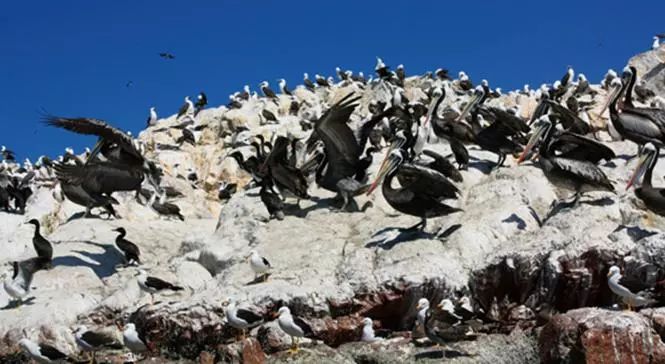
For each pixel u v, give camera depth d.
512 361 17.84
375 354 18.30
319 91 45.53
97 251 25.05
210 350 19.67
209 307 19.98
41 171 43.16
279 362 18.34
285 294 19.75
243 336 19.41
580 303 19.30
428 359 17.91
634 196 21.36
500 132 24.05
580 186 20.80
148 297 21.98
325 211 24.20
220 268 22.91
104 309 21.53
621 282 17.84
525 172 23.50
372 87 42.44
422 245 20.98
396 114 25.50
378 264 20.69
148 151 39.69
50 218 30.89
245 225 23.98
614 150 25.84
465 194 23.58
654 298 18.50
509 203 22.38
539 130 22.61
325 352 18.72
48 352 19.66
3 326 21.28
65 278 23.45
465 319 18.47
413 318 19.86
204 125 41.72
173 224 28.44
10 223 31.86
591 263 19.20
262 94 47.50
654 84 38.75
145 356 20.11
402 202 21.12
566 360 17.08
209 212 33.09
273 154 24.44
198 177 37.53
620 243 19.33
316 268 21.12
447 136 24.53
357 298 19.69
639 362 16.55
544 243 19.86
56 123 24.30
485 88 27.48
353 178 24.05
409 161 22.59
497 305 19.73
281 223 23.67
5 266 25.31
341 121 22.95
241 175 36.09
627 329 16.66
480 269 20.02
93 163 25.44
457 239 21.05
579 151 21.75
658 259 18.66
